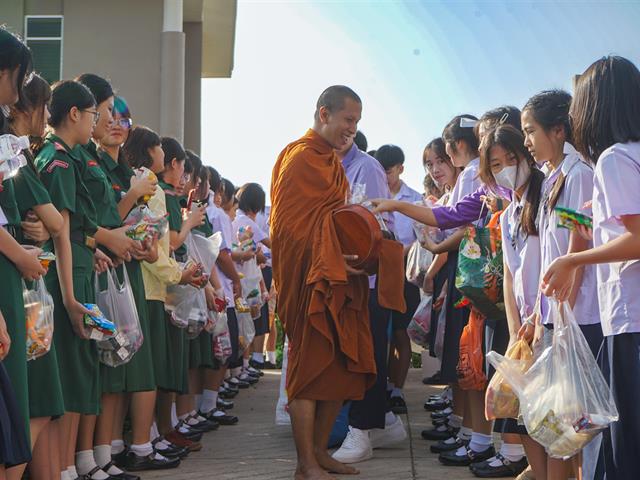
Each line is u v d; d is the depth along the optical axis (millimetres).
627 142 3305
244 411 8180
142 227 4973
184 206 6492
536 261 4219
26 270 3574
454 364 5777
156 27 13602
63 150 4375
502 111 5262
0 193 3742
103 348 4512
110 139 5117
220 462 5676
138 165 5625
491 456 5527
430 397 8508
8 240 3535
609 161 3258
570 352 3553
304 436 4910
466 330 5270
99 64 13578
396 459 5801
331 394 4918
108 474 4875
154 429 5766
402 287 5043
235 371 9828
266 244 10062
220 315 6930
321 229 4883
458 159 5945
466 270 4961
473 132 5871
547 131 4074
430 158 6684
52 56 13586
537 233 4219
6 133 3580
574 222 3693
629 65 3377
